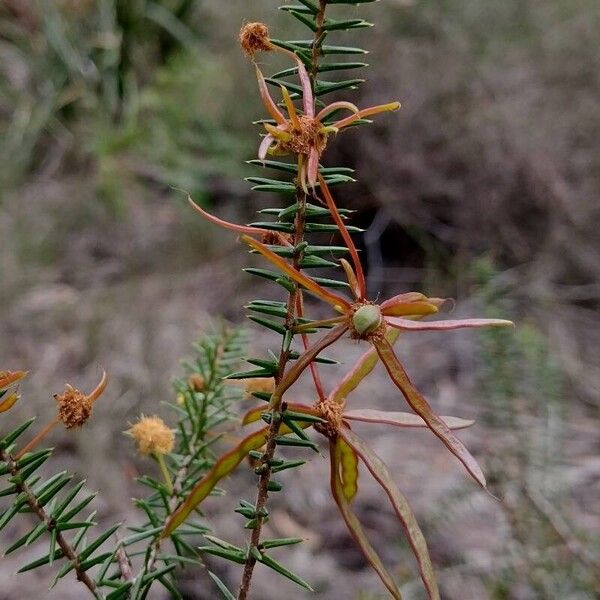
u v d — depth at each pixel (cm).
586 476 75
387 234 137
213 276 128
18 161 160
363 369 22
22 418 87
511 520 52
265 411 22
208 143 156
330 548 71
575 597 48
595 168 132
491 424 54
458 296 123
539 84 137
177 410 29
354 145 134
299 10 21
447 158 133
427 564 19
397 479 79
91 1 178
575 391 95
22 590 63
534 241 131
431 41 140
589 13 142
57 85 171
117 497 74
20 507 22
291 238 22
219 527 70
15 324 112
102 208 147
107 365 97
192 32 184
